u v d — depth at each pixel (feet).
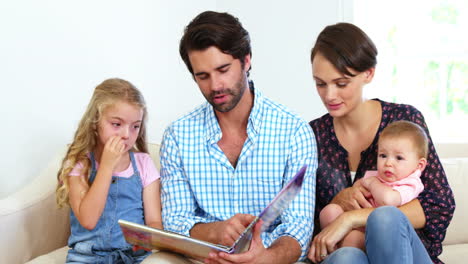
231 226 4.49
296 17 10.64
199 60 4.81
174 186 5.35
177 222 5.10
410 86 10.82
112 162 5.32
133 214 5.68
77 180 5.56
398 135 5.15
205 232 4.80
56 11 7.58
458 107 10.60
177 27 9.97
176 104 10.02
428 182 5.22
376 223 4.37
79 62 7.97
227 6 10.99
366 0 10.73
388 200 4.96
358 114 5.42
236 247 4.15
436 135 10.65
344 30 5.03
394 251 4.28
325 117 5.72
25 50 7.17
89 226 5.29
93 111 5.51
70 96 7.85
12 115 7.05
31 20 7.23
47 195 6.35
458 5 10.48
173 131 5.44
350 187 5.37
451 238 6.48
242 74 4.96
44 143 7.48
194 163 5.33
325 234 4.91
